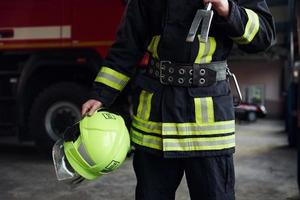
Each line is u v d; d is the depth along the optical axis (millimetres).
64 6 6680
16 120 7117
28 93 7059
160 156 2100
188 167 2088
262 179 5969
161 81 2053
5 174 5973
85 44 6645
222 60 2051
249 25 1914
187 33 1973
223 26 1899
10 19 6953
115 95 2201
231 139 2039
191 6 1972
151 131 2078
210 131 1994
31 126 6863
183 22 1981
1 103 7266
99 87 2186
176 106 2002
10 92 7316
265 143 10234
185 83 2008
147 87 2105
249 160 7551
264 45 2018
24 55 7293
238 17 1876
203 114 1995
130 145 2234
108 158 2061
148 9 2111
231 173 2070
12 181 5578
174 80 2020
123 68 2170
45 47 6828
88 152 2053
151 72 2121
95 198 4859
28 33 6891
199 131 1994
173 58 2018
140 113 2143
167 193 2178
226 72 2088
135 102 2203
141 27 2152
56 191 5117
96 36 6590
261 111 19078
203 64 2006
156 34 2098
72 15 6668
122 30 2189
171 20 1999
